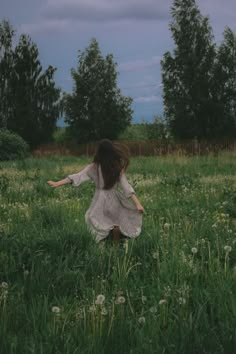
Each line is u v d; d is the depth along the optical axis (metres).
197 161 28.48
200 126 47.91
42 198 13.13
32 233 7.90
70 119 57.31
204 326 4.75
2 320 4.75
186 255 6.86
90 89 56.94
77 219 9.05
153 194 13.71
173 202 11.81
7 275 6.17
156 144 40.88
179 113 47.81
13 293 5.58
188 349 4.26
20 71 57.44
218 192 13.52
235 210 10.34
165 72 49.38
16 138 41.47
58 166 27.22
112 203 8.09
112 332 4.47
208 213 10.18
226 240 7.58
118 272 6.18
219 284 5.61
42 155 45.66
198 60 48.81
